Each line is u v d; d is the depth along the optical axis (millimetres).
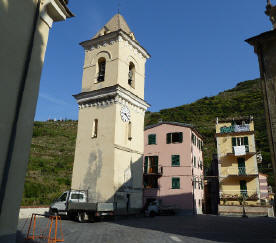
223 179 33406
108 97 21969
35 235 10930
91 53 24812
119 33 22859
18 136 5863
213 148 59219
